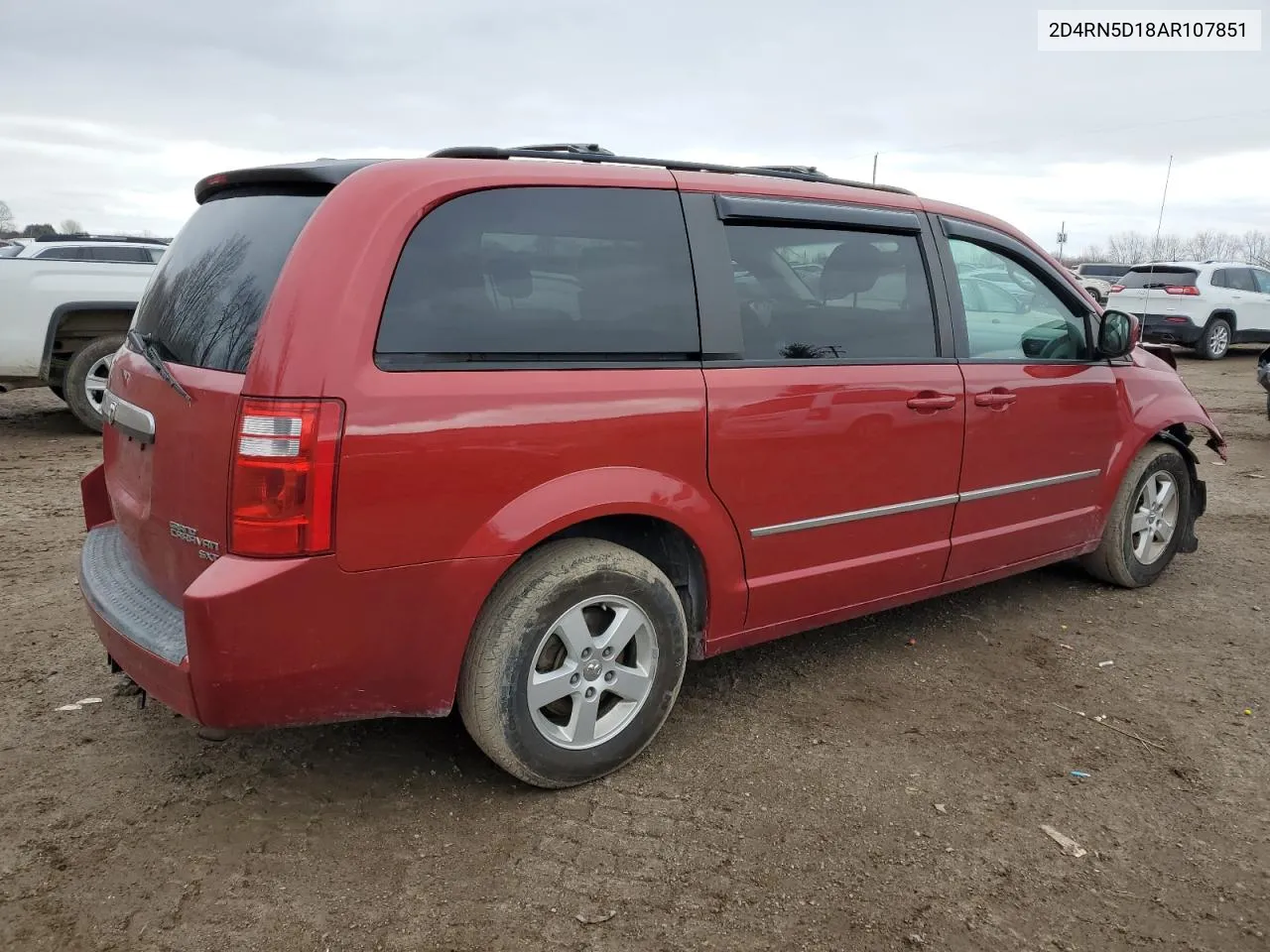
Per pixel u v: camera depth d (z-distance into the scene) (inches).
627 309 114.1
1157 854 106.3
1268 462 336.2
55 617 167.0
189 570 101.6
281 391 90.7
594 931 91.4
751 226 127.0
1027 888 99.9
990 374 153.5
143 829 105.7
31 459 303.4
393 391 95.5
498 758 109.3
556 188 110.4
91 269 328.2
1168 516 198.5
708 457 119.2
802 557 133.3
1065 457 169.9
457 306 101.4
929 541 149.9
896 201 146.0
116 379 123.5
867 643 165.2
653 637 118.8
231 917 91.9
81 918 91.1
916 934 92.4
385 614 98.3
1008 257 163.8
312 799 112.6
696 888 98.1
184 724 129.6
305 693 96.7
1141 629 174.1
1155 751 129.0
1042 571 208.2
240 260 104.5
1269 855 106.7
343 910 93.4
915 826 110.0
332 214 96.5
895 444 140.0
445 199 101.9
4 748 122.3
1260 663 158.9
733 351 122.4
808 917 94.3
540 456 104.9
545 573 107.7
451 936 90.2
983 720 136.7
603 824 109.0
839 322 135.4
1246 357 732.7
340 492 92.9
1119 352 173.8
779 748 127.3
